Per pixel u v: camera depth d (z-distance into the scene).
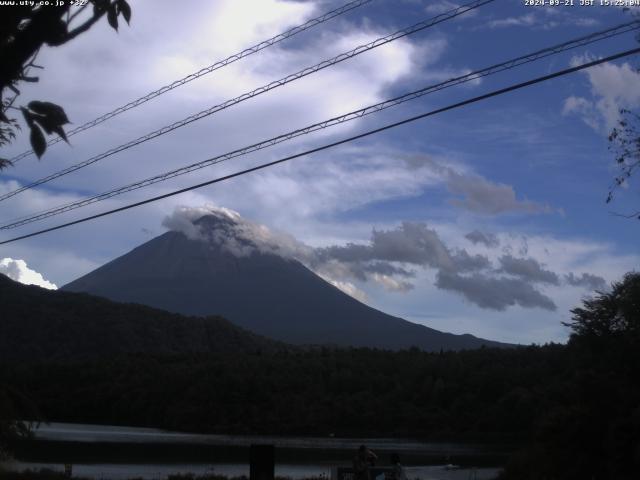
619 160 15.84
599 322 40.44
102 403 137.00
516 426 110.44
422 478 51.97
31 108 4.20
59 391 138.50
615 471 35.16
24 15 3.98
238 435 122.19
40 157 4.22
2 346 187.50
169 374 142.12
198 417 130.50
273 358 156.88
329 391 138.75
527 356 131.25
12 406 32.34
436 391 128.62
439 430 119.56
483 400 120.81
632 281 40.44
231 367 142.50
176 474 46.53
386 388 137.00
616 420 35.75
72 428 119.75
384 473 23.39
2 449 35.38
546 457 39.81
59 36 4.18
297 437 119.88
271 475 22.73
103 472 49.75
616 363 39.59
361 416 130.50
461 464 72.56
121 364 149.62
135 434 114.62
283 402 133.75
